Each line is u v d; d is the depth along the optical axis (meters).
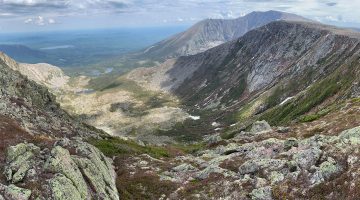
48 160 35.12
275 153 53.03
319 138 50.09
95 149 48.38
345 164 36.06
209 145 93.50
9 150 36.19
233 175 45.66
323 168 36.06
